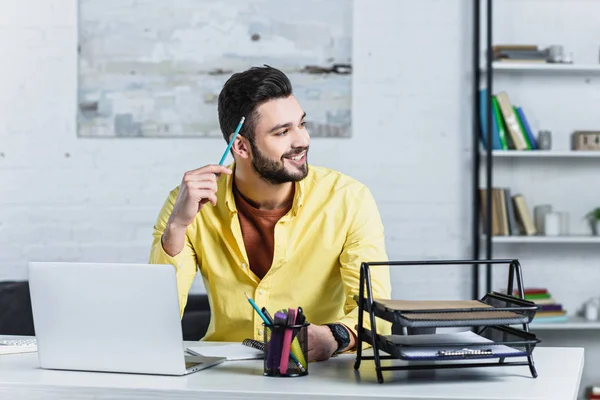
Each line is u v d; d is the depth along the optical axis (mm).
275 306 2561
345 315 2354
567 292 4785
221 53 4656
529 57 4543
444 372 1980
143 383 1851
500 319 1825
